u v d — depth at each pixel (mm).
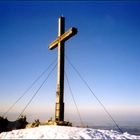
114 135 12633
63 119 15289
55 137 10961
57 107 15391
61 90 15578
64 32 17000
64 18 17156
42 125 14859
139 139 12539
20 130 13430
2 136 12641
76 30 15070
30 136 11609
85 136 11430
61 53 16219
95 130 13094
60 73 15820
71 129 12430
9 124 18844
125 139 12133
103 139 11477
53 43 17406
